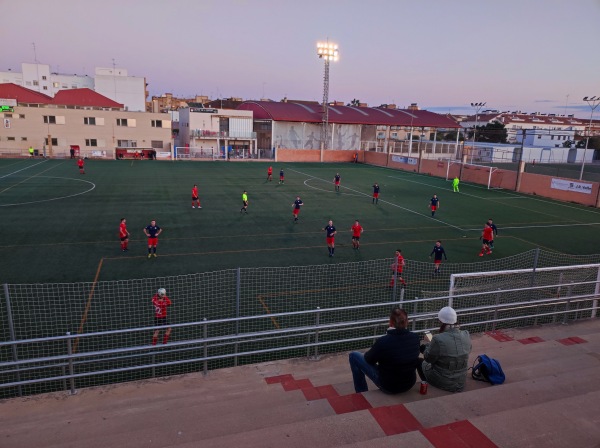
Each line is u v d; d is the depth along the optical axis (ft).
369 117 248.11
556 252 72.38
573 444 12.87
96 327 39.40
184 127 240.73
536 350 27.78
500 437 13.08
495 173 148.15
